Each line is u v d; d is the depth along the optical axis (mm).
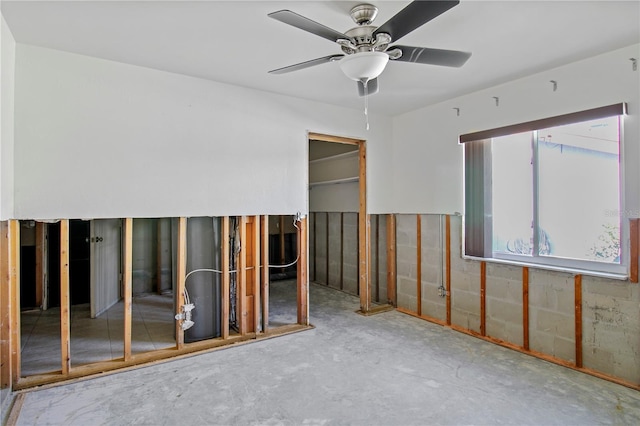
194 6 2133
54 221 2746
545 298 3146
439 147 4148
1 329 2428
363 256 4578
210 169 3402
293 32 2463
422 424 2139
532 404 2357
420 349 3311
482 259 3670
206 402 2387
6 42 2391
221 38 2553
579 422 2156
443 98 3969
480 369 2887
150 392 2518
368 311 4527
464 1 2061
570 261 3037
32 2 2094
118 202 2969
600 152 2922
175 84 3227
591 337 2842
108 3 2104
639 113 2604
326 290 5875
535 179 3318
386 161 4758
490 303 3592
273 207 3781
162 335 3629
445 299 4070
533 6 2123
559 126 3064
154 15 2242
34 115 2660
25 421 2172
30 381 2611
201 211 3354
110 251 4816
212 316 3568
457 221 3943
